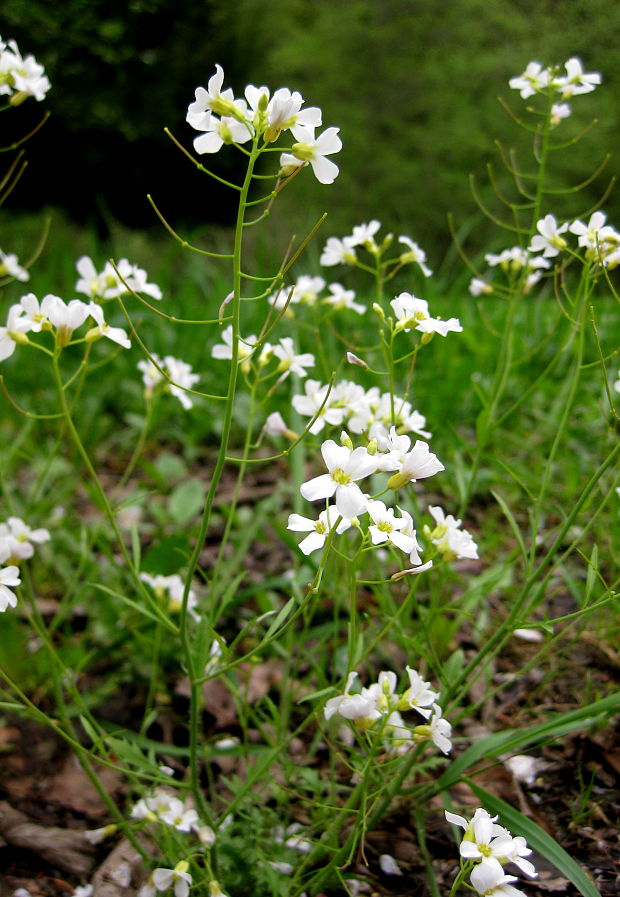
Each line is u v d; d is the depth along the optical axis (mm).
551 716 192
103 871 163
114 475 319
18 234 676
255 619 138
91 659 208
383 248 191
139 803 151
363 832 137
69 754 191
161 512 266
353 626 139
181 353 367
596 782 181
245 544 232
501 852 123
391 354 153
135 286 180
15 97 167
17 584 135
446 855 168
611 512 238
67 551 252
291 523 128
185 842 153
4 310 415
